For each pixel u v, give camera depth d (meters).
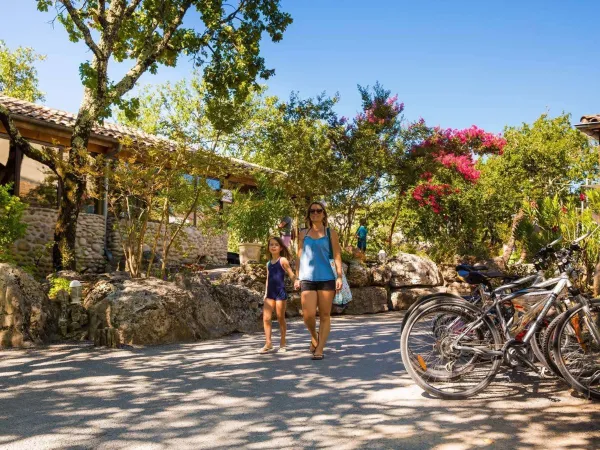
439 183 22.73
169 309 8.13
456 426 3.81
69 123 15.31
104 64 12.64
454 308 4.78
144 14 15.50
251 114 26.45
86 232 16.11
